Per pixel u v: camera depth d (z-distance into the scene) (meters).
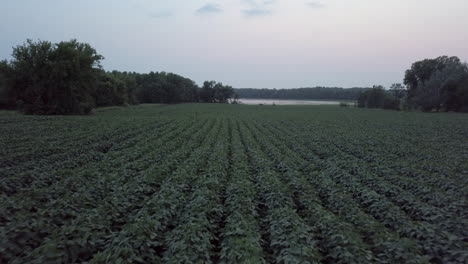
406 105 117.75
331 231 8.36
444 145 30.28
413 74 127.06
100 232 8.13
